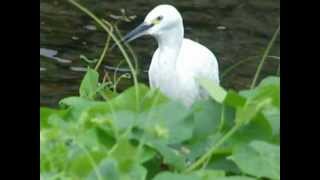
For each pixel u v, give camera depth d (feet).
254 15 72.43
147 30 49.14
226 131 22.97
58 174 20.48
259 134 22.70
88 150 21.50
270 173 20.92
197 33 68.59
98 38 66.69
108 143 22.06
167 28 49.08
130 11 71.46
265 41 67.67
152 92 23.94
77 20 69.82
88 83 28.63
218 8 73.31
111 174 19.60
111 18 69.97
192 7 73.15
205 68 51.24
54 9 71.56
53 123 22.88
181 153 22.30
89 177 19.79
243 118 22.21
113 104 23.66
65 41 66.08
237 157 21.21
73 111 23.91
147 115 22.50
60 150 21.33
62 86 58.90
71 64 62.23
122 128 22.16
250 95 24.04
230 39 67.87
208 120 23.15
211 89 23.76
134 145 21.79
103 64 61.72
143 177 19.98
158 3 73.41
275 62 64.08
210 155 21.84
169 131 22.17
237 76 61.82
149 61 62.39
